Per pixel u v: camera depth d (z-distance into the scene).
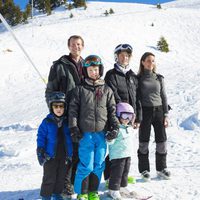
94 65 4.19
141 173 5.23
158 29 41.69
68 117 4.18
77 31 39.00
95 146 4.24
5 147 9.64
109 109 4.25
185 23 44.12
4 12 51.53
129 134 4.46
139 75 5.30
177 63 28.66
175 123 10.93
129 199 4.41
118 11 52.53
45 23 48.44
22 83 23.50
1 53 29.17
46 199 4.21
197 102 13.23
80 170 4.23
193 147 8.32
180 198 4.43
